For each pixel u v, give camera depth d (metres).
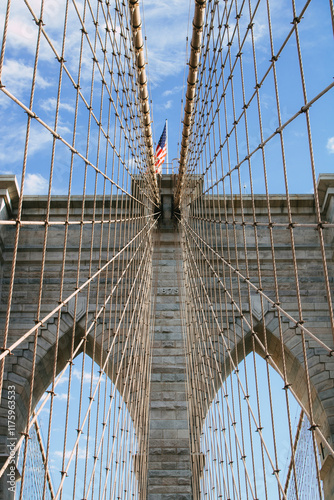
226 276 29.20
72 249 29.84
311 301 28.45
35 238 29.92
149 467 24.44
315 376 26.58
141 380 26.19
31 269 29.17
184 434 25.31
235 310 28.30
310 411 11.58
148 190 30.92
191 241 30.05
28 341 27.20
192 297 28.45
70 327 27.89
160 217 33.28
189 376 26.73
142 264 29.41
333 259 29.38
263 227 30.52
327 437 25.53
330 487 25.00
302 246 29.81
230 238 30.19
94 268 29.53
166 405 26.16
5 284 28.67
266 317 28.02
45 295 28.58
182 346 27.94
